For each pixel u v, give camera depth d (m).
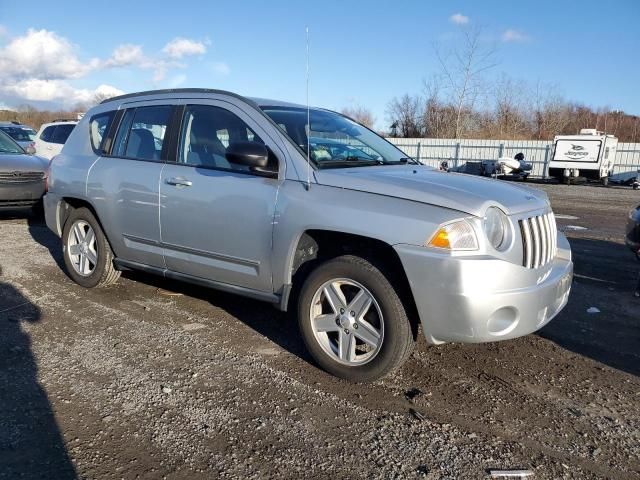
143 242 4.55
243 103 4.04
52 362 3.67
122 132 4.86
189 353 3.86
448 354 3.94
